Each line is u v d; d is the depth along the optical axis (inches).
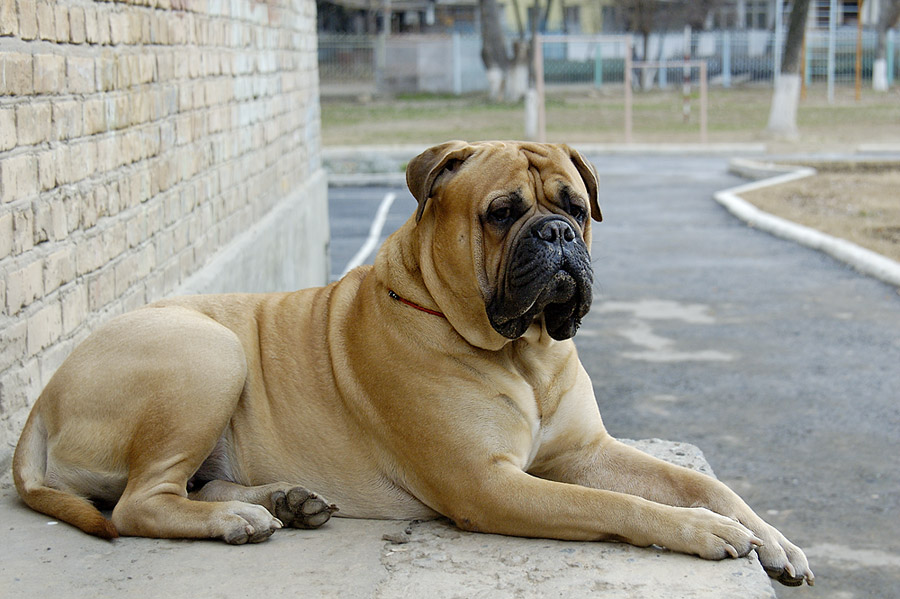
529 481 134.8
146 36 231.9
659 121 1305.4
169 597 119.6
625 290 435.2
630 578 123.2
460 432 136.6
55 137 182.9
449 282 138.5
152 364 141.6
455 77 1921.8
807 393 292.8
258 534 135.3
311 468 150.1
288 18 409.7
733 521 130.1
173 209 252.1
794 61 1091.3
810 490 224.1
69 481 145.5
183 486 140.8
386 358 142.3
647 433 260.7
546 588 121.4
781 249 526.0
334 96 1797.5
